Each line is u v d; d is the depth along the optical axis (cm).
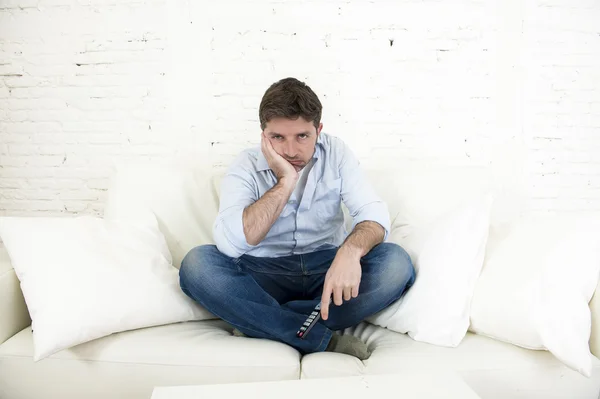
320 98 218
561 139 221
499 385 125
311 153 156
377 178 195
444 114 220
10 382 129
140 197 183
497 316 133
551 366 126
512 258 141
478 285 143
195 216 186
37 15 217
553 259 133
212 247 152
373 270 145
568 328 124
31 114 223
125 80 219
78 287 133
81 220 154
